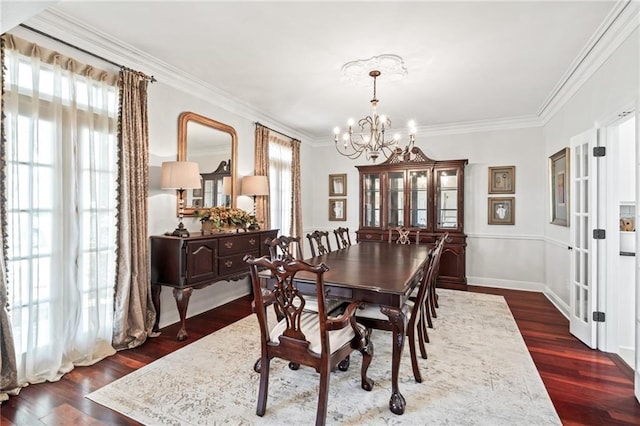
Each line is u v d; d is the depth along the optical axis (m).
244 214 3.69
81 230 2.42
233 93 3.69
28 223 2.11
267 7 2.10
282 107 4.18
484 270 4.86
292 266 1.60
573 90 3.22
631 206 2.76
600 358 2.49
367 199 5.33
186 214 3.32
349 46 2.60
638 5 1.97
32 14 1.46
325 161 5.96
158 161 3.06
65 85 2.31
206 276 3.01
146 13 2.17
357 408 1.87
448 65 2.91
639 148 1.97
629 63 2.15
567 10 2.10
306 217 5.86
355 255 3.12
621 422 1.75
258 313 1.77
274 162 4.81
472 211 4.93
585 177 2.80
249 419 1.77
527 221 4.61
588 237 2.72
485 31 2.36
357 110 4.29
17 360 2.07
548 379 2.18
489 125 4.77
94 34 2.41
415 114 4.44
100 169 2.53
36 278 2.15
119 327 2.61
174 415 1.80
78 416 1.79
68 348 2.32
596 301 2.65
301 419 1.78
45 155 2.20
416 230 4.78
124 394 2.00
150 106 2.98
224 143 3.83
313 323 2.02
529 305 3.83
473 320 3.31
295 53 2.73
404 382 2.15
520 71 3.03
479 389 2.06
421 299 2.17
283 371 2.29
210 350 2.63
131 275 2.70
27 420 1.75
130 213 2.68
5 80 2.00
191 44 2.59
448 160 4.75
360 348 1.94
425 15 2.17
